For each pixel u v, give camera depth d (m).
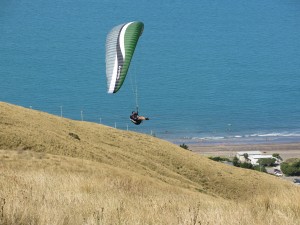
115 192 61.69
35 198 45.50
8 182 57.59
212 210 43.66
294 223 41.88
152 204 48.78
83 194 52.09
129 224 36.97
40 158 178.12
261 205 52.62
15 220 35.31
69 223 35.94
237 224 39.59
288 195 57.69
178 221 38.59
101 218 37.06
